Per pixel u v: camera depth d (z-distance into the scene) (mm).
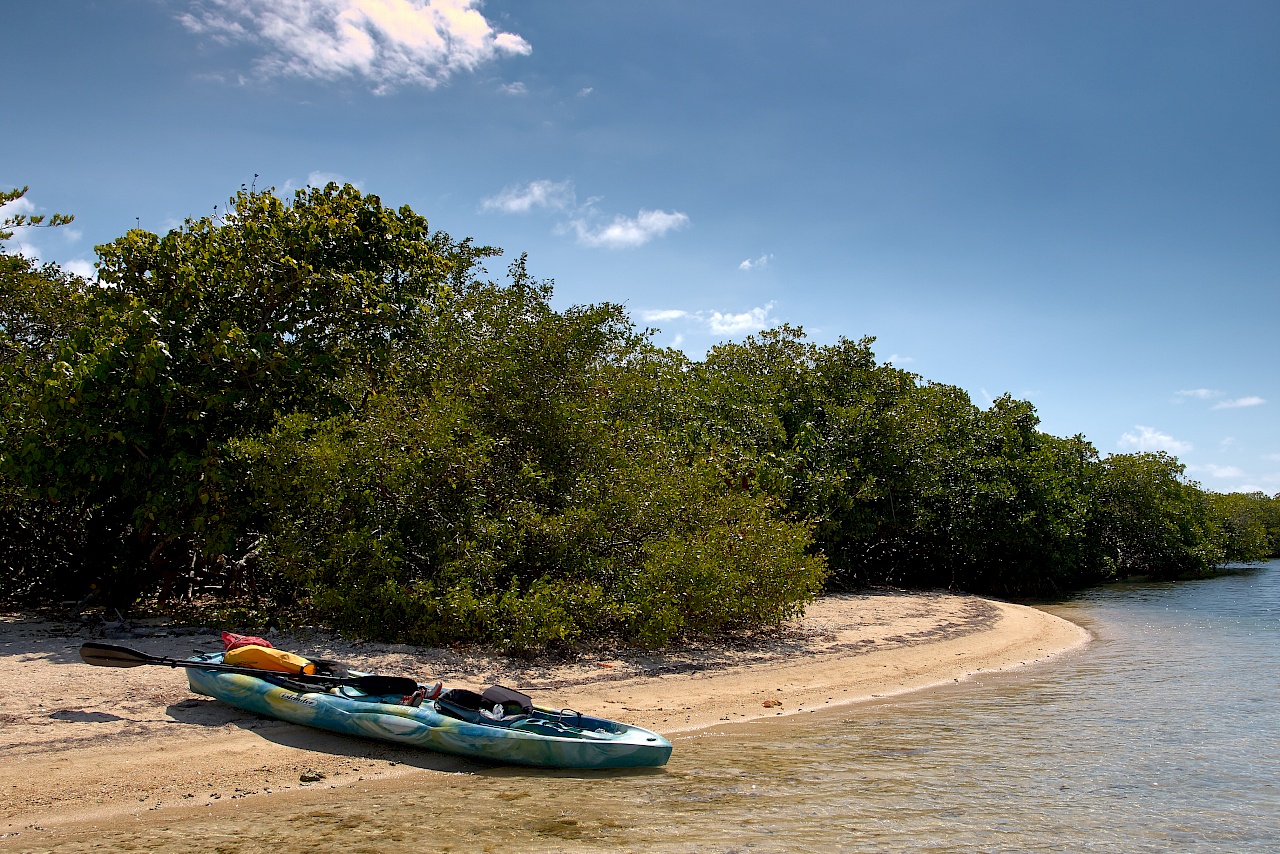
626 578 12789
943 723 9492
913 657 14031
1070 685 11969
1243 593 28312
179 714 8336
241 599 14305
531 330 14289
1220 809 6562
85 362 11352
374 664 10508
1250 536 46750
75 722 7879
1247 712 10070
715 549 13359
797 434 23984
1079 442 37031
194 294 12609
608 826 5973
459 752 7523
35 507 13414
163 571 13234
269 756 7473
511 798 6598
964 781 7215
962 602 22281
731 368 26609
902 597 22797
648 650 12867
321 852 5438
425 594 11266
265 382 12969
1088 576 35781
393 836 5742
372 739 7930
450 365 14750
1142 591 29953
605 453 14445
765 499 16188
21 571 13766
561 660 11805
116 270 12922
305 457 11508
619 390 16484
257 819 6066
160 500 11711
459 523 12102
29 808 6137
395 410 12547
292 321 13430
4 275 15359
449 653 11258
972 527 26469
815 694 11148
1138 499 35719
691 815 6238
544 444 14195
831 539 23516
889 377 26500
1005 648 15453
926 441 25359
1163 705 10500
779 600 14352
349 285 13484
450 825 5969
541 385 14117
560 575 12984
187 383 12367
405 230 15523
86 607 12758
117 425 11938
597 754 7398
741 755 8031
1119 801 6727
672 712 9891
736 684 11477
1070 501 29688
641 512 13602
